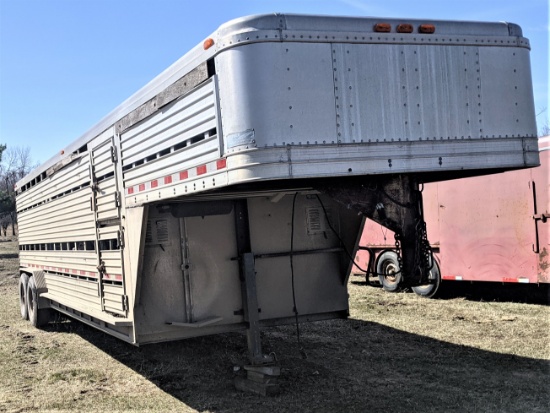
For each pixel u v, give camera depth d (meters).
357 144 4.48
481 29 4.96
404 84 4.65
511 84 5.06
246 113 4.30
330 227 6.55
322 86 4.42
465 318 8.95
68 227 8.45
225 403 5.55
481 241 10.17
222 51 4.45
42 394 6.18
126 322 5.98
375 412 5.08
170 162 5.26
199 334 6.04
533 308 9.60
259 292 6.27
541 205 9.32
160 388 6.22
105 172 6.80
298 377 6.26
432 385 5.81
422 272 4.96
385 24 4.60
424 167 4.67
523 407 5.09
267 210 6.30
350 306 10.37
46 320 10.33
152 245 5.88
